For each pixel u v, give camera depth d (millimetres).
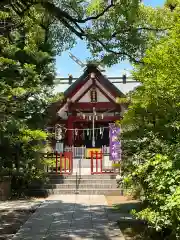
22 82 10789
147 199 7297
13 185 15031
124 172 8969
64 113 29703
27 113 11789
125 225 9250
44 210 11594
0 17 9742
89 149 26453
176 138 7578
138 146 8539
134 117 9102
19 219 10367
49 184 15609
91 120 29875
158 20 10367
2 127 11953
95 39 10117
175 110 7855
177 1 10062
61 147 21703
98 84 29328
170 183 6234
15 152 14203
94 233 8430
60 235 8258
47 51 12781
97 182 15914
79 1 10547
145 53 9273
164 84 7613
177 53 7496
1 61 9352
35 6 9797
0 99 9906
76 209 11727
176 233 5938
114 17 10195
